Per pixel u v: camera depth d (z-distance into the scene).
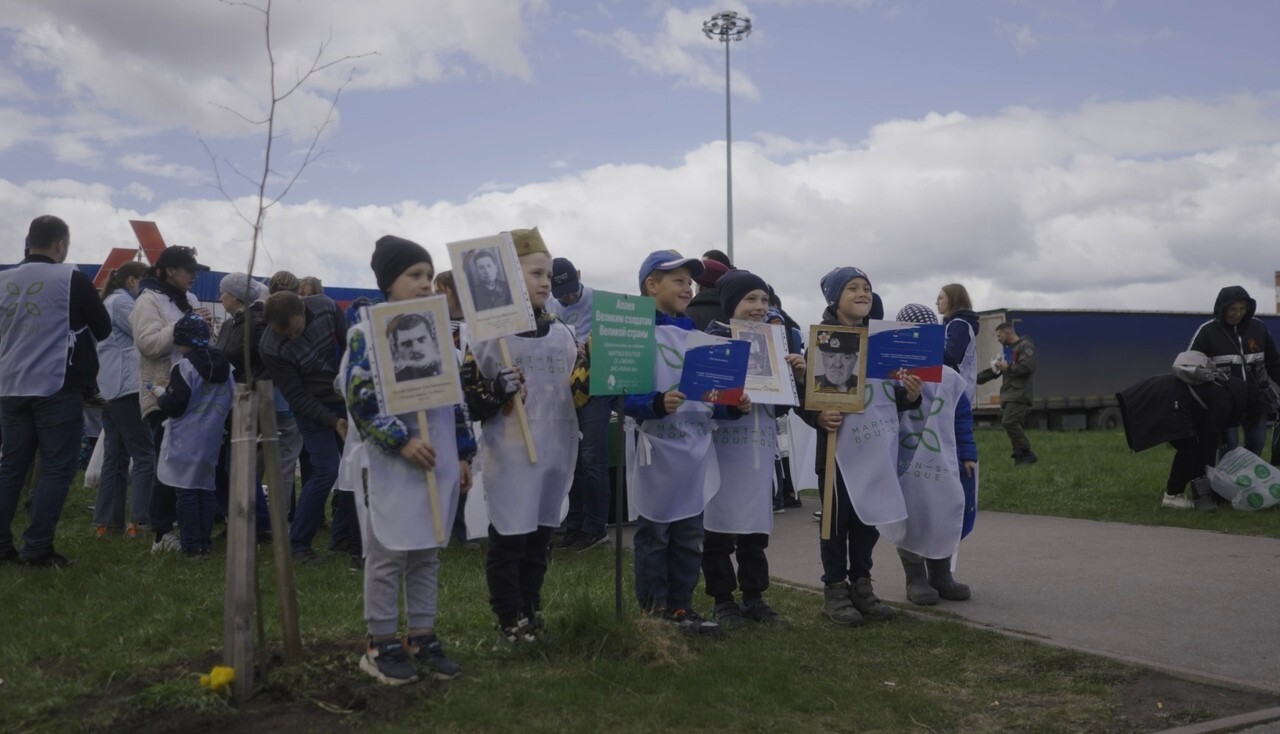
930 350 5.65
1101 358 29.22
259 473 7.80
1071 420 29.28
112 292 8.38
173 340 7.24
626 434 5.80
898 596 6.43
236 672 4.00
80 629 4.99
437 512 4.20
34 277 6.46
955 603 6.15
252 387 4.10
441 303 4.18
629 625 4.84
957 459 6.23
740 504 5.44
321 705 3.98
